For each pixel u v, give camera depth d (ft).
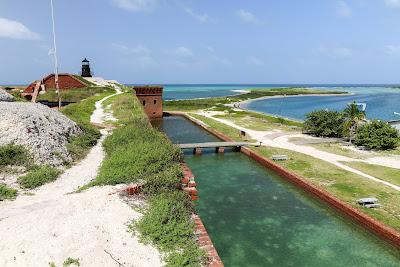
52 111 82.33
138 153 63.72
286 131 144.56
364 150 105.29
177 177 56.34
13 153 54.95
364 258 47.73
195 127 175.52
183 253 35.96
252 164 98.22
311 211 64.13
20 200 43.50
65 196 44.52
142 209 43.93
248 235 54.29
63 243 33.17
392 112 276.41
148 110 215.10
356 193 65.72
